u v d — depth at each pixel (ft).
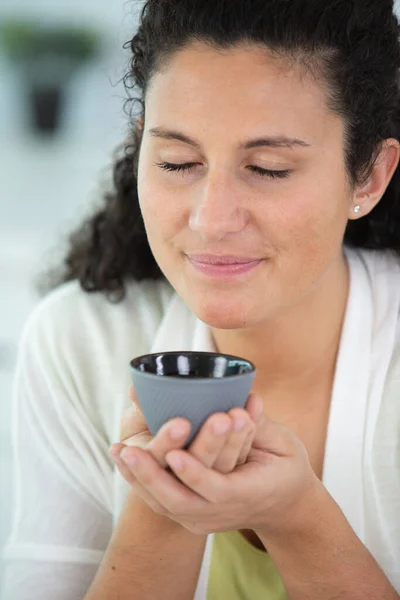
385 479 4.37
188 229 3.75
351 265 4.64
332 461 4.39
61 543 4.67
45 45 21.12
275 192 3.63
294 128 3.58
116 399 4.75
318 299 4.31
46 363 4.85
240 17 3.54
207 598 4.49
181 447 3.11
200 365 3.35
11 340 11.32
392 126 4.20
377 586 3.80
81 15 21.35
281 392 4.57
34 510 4.77
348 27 3.69
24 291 12.81
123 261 4.93
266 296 3.79
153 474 3.13
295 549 3.73
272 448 3.43
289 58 3.57
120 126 5.20
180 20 3.63
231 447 3.10
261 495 3.31
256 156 3.59
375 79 3.92
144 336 4.85
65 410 4.80
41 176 18.13
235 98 3.56
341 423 4.39
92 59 21.26
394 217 4.74
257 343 4.40
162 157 3.72
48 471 4.83
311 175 3.66
